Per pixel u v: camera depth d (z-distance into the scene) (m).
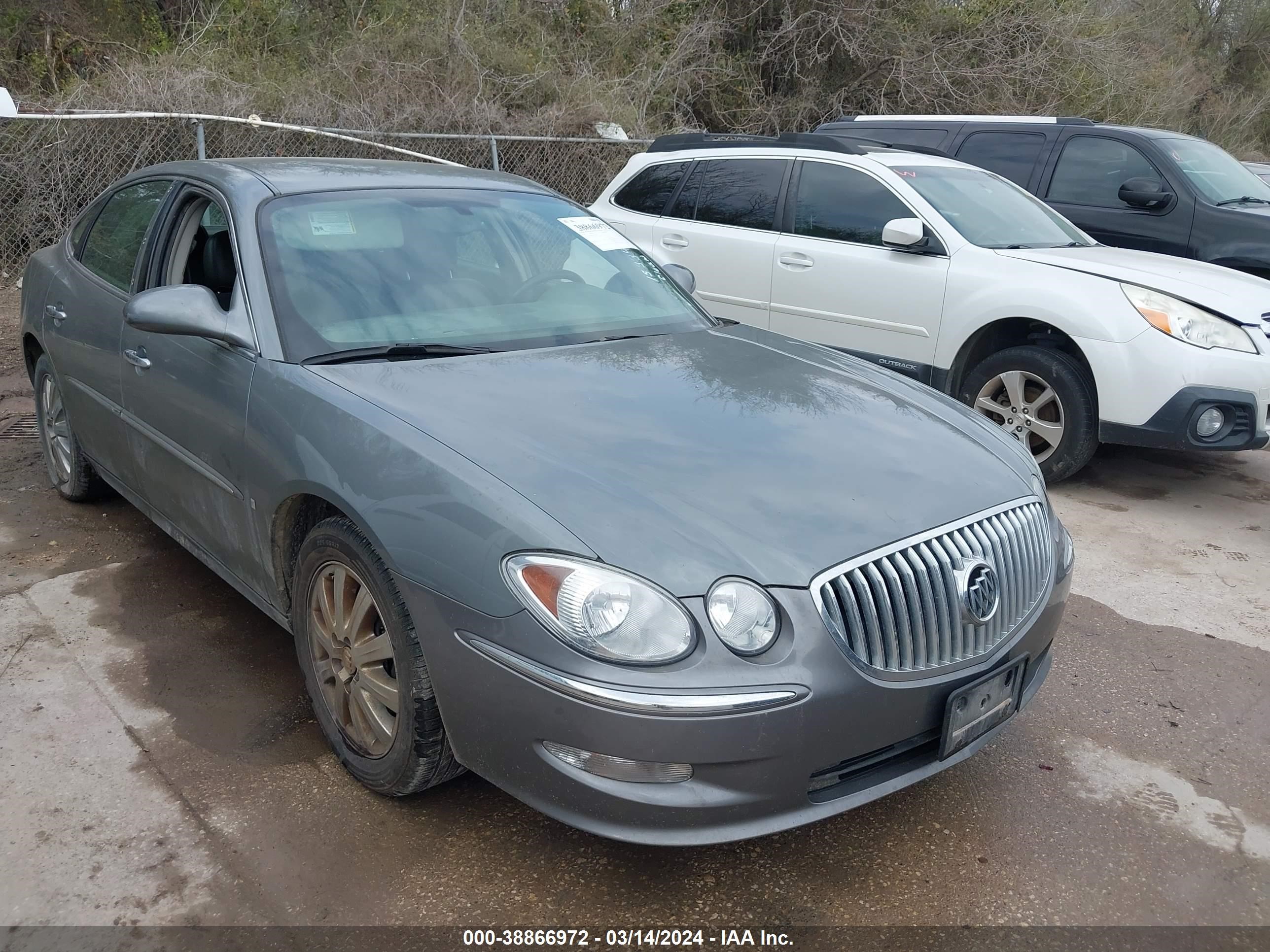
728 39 16.61
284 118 10.99
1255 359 5.11
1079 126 8.16
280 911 2.42
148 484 3.81
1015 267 5.69
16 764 2.93
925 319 5.94
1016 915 2.50
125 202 4.29
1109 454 6.54
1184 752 3.22
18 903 2.41
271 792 2.85
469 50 13.06
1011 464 2.96
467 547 2.33
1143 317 5.23
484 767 2.39
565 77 14.05
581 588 2.17
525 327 3.39
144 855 2.59
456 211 3.74
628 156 12.58
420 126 11.79
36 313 4.63
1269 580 4.58
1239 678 3.70
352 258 3.35
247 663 3.54
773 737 2.19
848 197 6.40
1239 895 2.60
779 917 2.47
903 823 2.84
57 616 3.82
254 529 3.07
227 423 3.10
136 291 3.82
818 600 2.24
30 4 13.04
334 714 2.90
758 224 6.77
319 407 2.79
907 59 16.33
